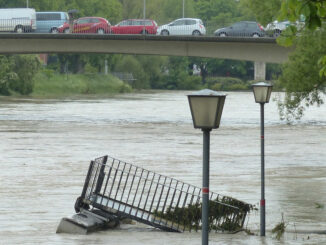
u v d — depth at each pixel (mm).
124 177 48312
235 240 29047
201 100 17547
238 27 107938
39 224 32688
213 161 59094
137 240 28734
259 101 29891
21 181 46719
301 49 55594
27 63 168500
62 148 66812
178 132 84250
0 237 29828
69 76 189250
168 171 52406
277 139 77000
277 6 57406
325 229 32312
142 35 98188
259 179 49000
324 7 18094
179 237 29594
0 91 164750
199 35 103750
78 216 30891
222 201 32188
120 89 197000
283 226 31594
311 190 44094
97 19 113938
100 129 86062
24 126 88188
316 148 69000
